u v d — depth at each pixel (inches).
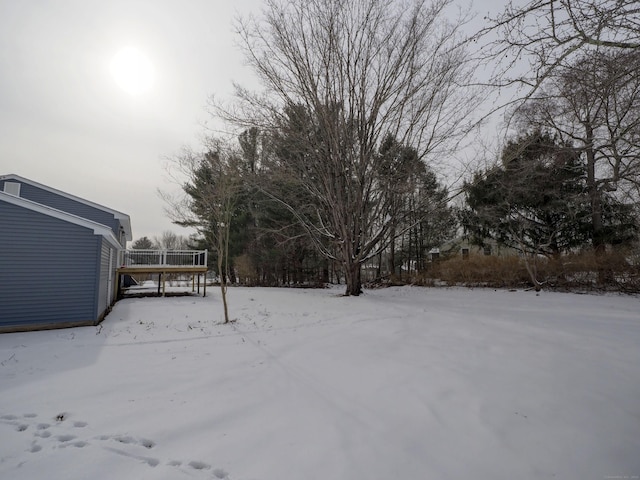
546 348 210.4
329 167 509.0
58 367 191.8
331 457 104.2
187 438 114.1
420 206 544.7
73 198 541.0
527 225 576.7
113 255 496.1
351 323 315.9
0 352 225.0
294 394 152.3
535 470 99.3
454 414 132.0
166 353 221.6
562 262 521.7
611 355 193.5
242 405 140.6
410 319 325.7
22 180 514.6
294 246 756.0
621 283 474.0
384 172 531.2
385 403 142.5
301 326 308.2
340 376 174.7
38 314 305.7
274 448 108.7
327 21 476.1
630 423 123.6
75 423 124.3
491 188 596.4
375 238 535.2
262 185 568.7
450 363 189.9
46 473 95.1
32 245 308.7
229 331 289.1
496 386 156.6
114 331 293.1
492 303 429.1
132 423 124.3
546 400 141.7
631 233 492.7
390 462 102.1
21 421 125.9
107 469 97.0
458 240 837.2
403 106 502.6
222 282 339.0
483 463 102.5
